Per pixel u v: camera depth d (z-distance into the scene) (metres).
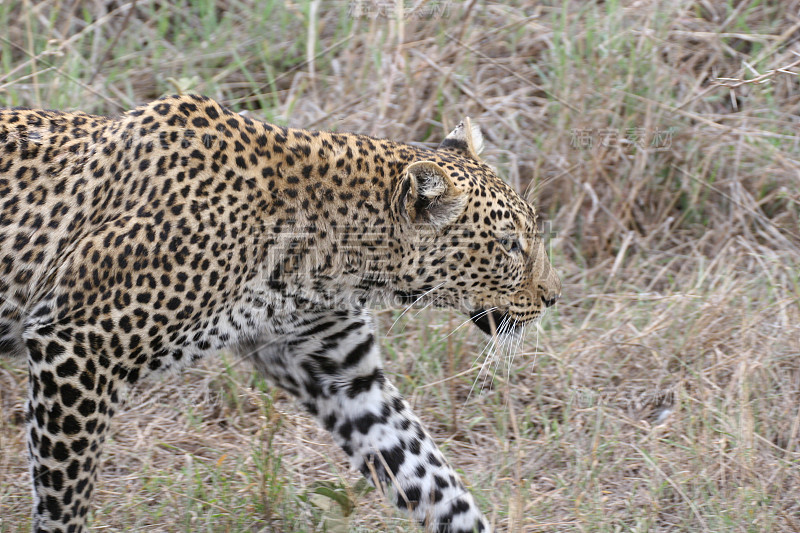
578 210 11.34
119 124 6.82
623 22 12.56
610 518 7.56
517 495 7.01
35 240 6.66
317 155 7.05
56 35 12.48
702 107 12.09
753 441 8.03
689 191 11.48
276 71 12.73
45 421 6.47
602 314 10.23
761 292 10.35
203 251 6.56
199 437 8.73
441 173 6.86
